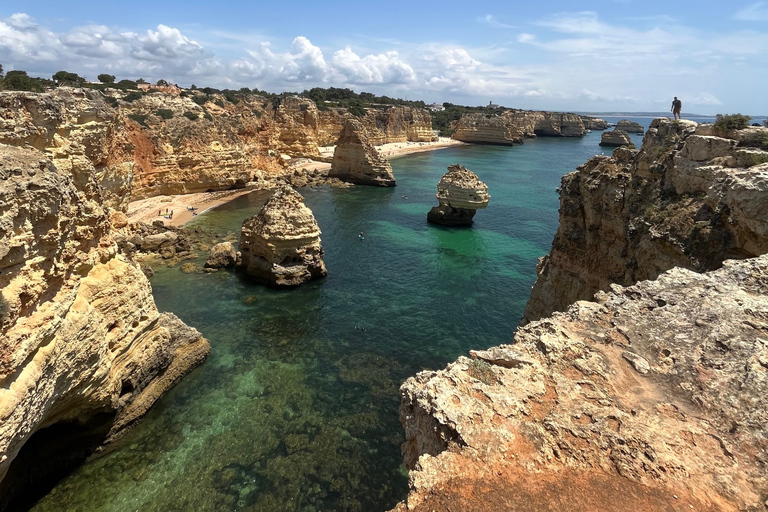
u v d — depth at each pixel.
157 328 22.08
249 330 31.09
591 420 9.98
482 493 8.23
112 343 18.41
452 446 9.38
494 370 11.42
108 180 39.31
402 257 48.16
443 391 10.55
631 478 8.58
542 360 11.99
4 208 11.97
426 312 35.09
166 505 17.08
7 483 15.94
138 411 20.89
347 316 33.94
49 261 14.23
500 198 80.25
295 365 27.08
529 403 10.48
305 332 31.17
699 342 12.16
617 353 12.20
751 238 15.38
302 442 20.69
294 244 38.59
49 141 20.33
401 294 38.41
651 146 21.19
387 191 85.12
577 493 8.25
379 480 18.81
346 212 67.69
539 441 9.39
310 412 22.81
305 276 39.47
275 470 19.02
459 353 29.27
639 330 13.00
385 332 31.70
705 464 8.91
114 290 18.59
